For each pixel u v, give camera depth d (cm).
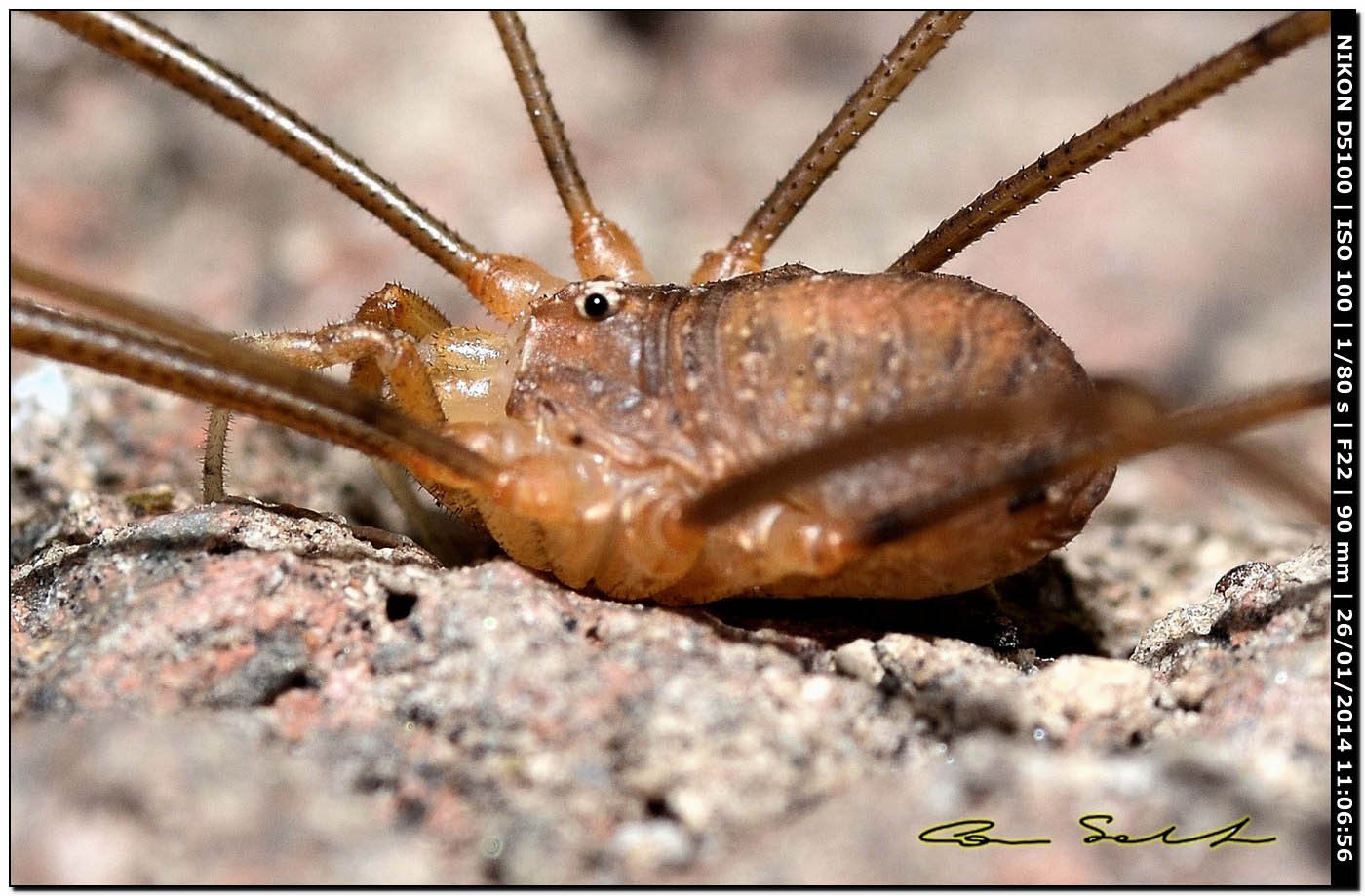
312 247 6
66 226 6
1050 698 5
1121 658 5
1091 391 5
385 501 5
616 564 5
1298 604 5
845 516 5
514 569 5
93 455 5
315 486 5
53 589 5
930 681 5
